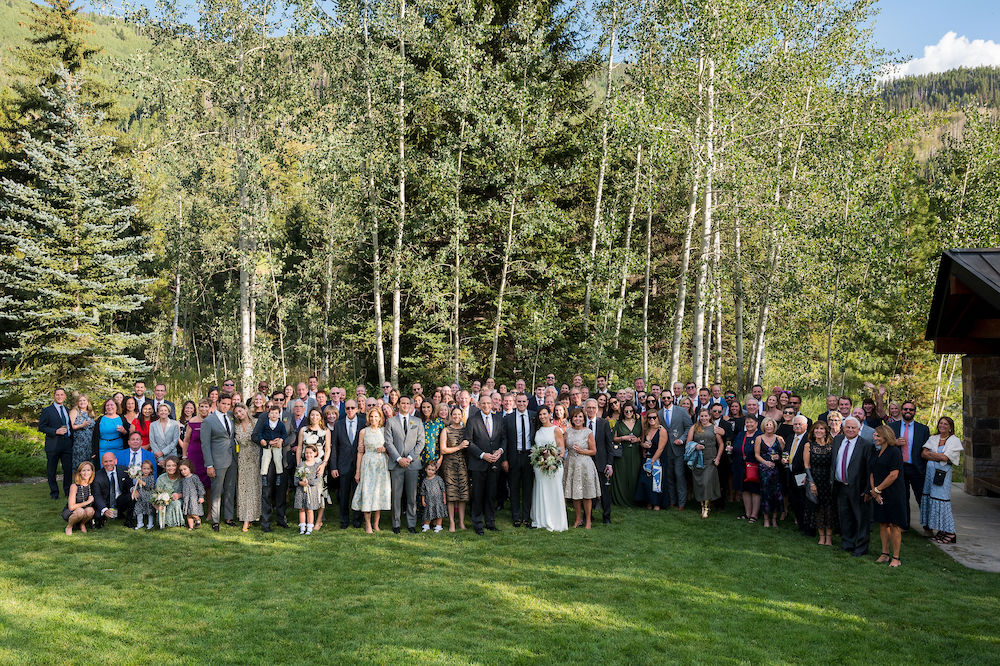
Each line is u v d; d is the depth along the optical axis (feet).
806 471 29.53
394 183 70.33
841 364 66.59
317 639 18.79
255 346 72.64
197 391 81.41
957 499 38.86
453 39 64.08
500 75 64.95
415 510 30.83
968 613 21.22
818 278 61.31
